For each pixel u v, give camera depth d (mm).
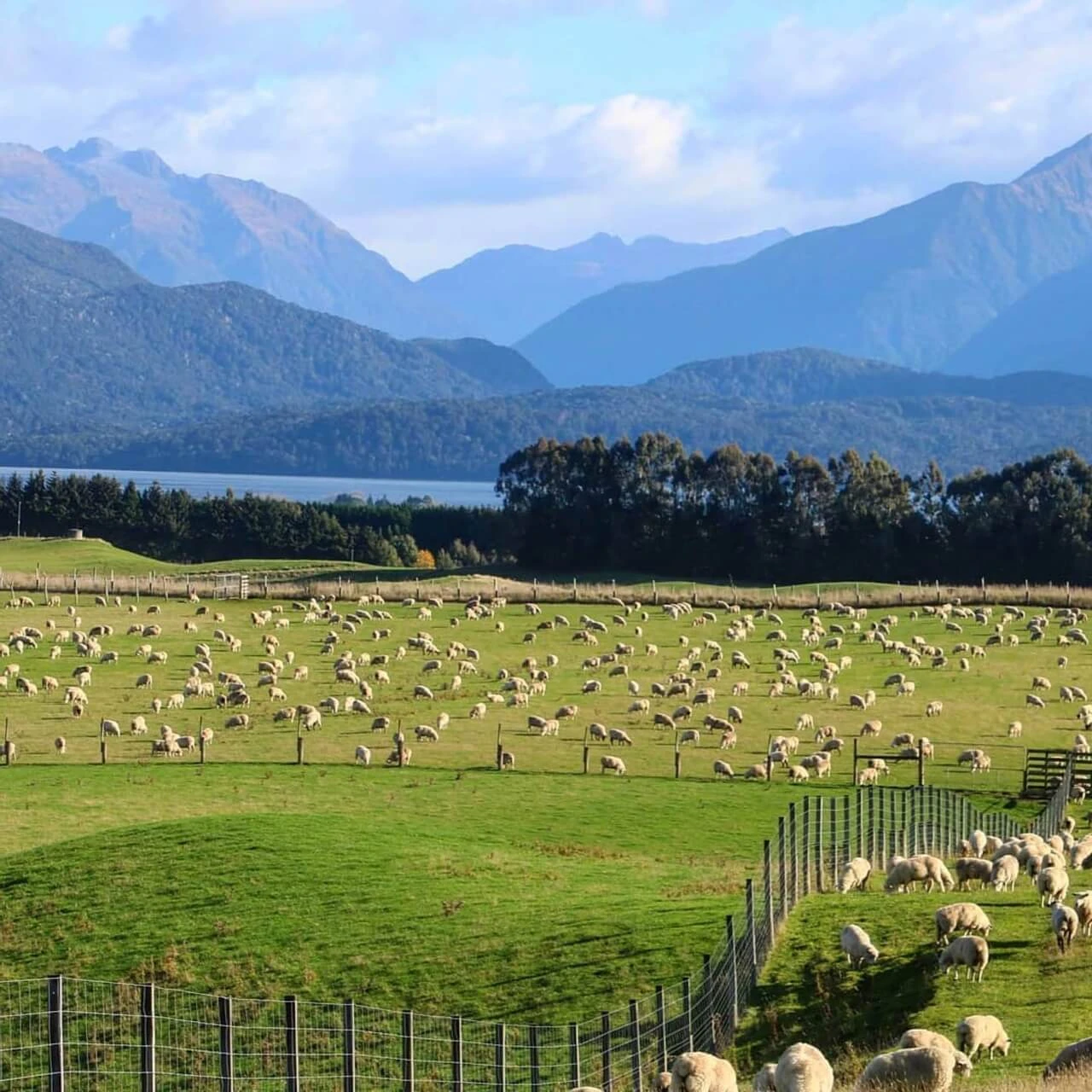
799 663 106438
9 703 89812
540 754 78312
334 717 87625
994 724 87875
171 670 100750
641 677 100688
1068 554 183625
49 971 45469
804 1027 34906
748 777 73188
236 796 67438
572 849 58219
